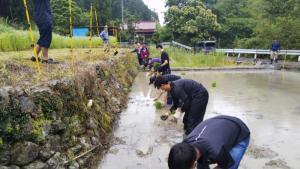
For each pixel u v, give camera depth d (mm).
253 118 7766
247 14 43312
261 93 11266
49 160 4172
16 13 22562
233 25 40344
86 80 6188
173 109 6059
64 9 35812
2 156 3596
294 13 27984
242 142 3248
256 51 26609
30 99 4074
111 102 8031
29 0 22422
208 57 23188
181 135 6547
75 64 7371
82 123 5438
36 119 4105
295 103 9508
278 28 28406
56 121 4512
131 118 7809
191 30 36531
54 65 6750
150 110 8617
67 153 4637
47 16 6684
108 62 9906
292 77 16141
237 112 8383
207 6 44469
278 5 30797
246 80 15008
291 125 7180
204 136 2904
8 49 10352
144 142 6152
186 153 2455
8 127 3637
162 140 6262
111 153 5625
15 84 4207
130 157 5461
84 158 5004
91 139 5527
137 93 11195
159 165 5160
